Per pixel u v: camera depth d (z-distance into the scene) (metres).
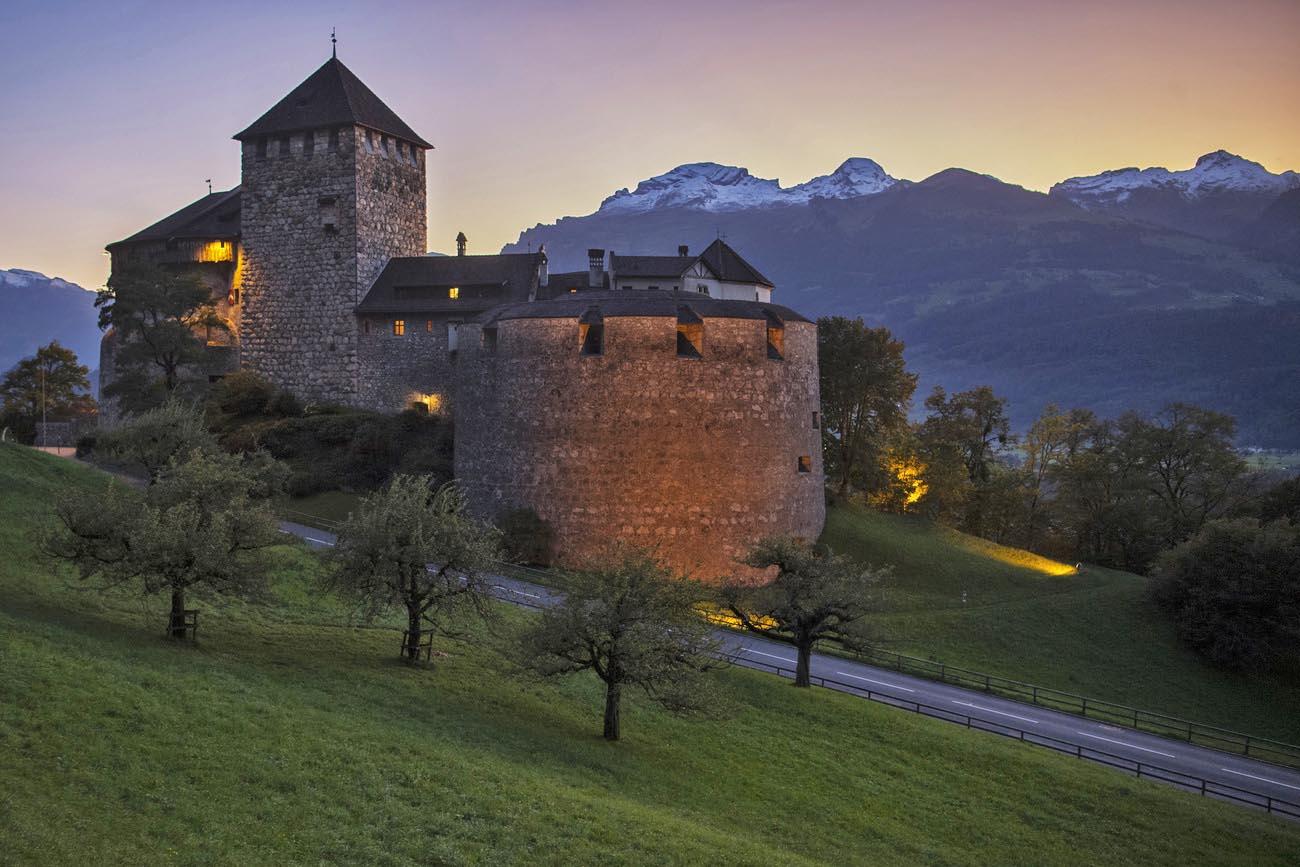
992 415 113.88
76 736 26.61
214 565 38.31
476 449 81.62
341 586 43.03
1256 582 68.50
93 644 34.84
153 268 98.88
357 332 101.25
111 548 38.56
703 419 75.19
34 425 121.94
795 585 52.53
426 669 44.03
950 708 52.50
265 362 105.31
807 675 52.47
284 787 27.23
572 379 75.50
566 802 30.77
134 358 96.12
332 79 105.50
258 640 43.75
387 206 105.69
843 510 92.38
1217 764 48.72
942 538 91.06
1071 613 73.38
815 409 85.06
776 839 33.31
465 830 27.25
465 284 100.31
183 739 28.27
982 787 40.94
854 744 43.94
